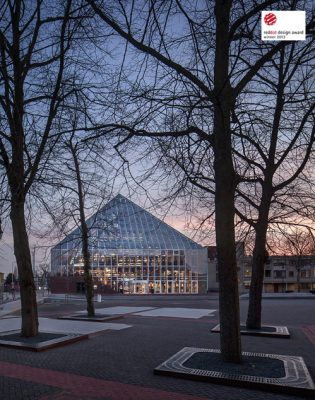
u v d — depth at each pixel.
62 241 20.25
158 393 7.47
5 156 11.48
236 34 8.77
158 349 12.06
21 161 11.02
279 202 15.95
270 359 9.38
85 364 9.90
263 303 37.22
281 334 14.85
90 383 8.20
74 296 55.38
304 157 15.35
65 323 19.12
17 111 9.63
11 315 25.69
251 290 16.25
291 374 8.12
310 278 99.19
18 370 9.29
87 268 21.62
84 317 21.03
